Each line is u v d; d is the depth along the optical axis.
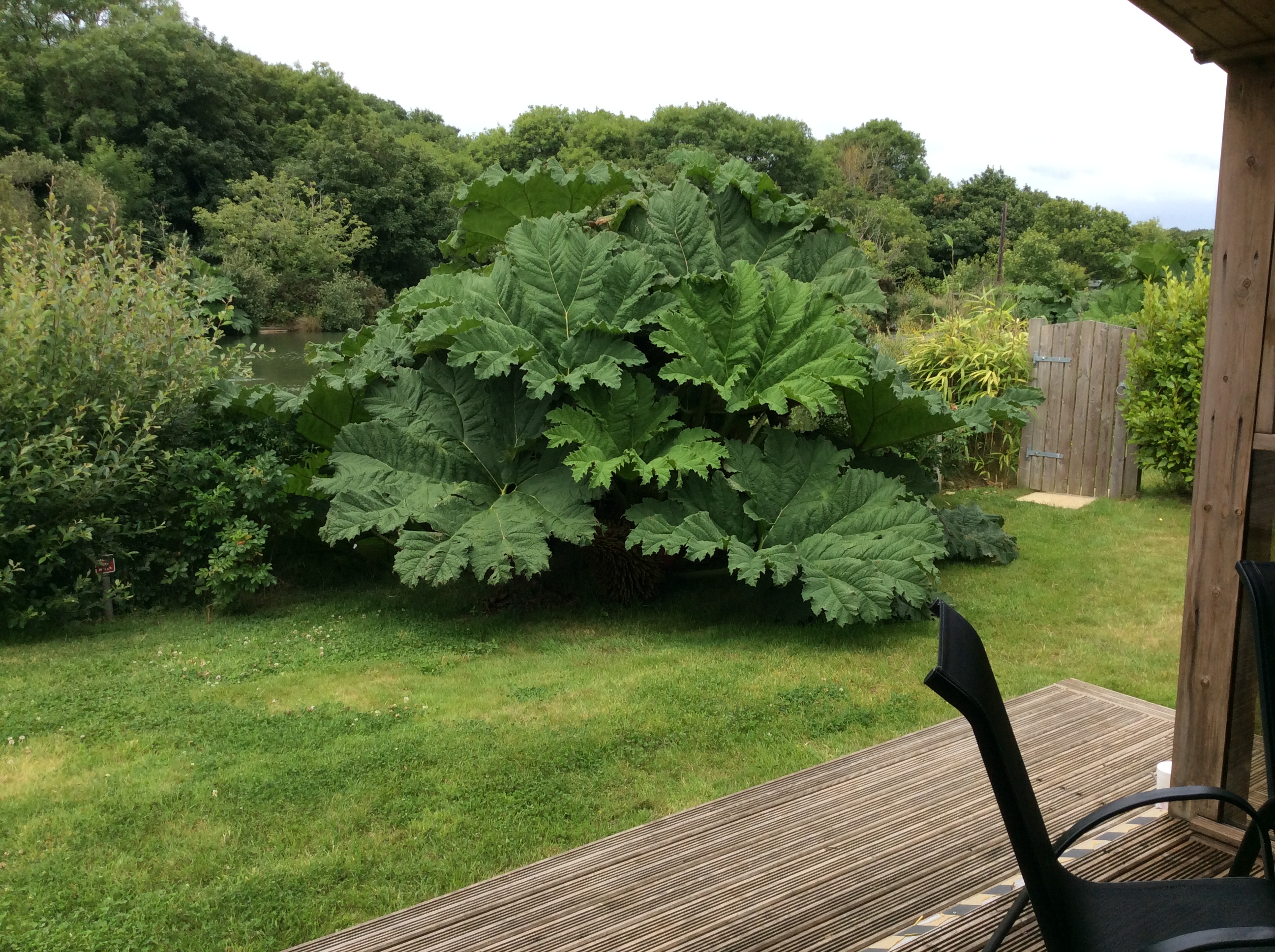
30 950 2.55
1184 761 2.55
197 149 36.94
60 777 3.66
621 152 58.56
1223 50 2.18
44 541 5.61
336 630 5.62
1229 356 2.32
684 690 4.47
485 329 5.67
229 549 5.83
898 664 4.84
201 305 7.04
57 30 39.41
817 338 5.81
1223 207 2.29
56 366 5.90
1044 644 5.08
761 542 5.61
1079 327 8.68
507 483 5.82
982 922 2.28
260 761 3.77
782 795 3.14
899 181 65.44
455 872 2.94
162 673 4.85
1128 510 8.09
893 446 7.00
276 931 2.64
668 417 5.80
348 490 5.53
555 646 5.32
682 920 2.40
